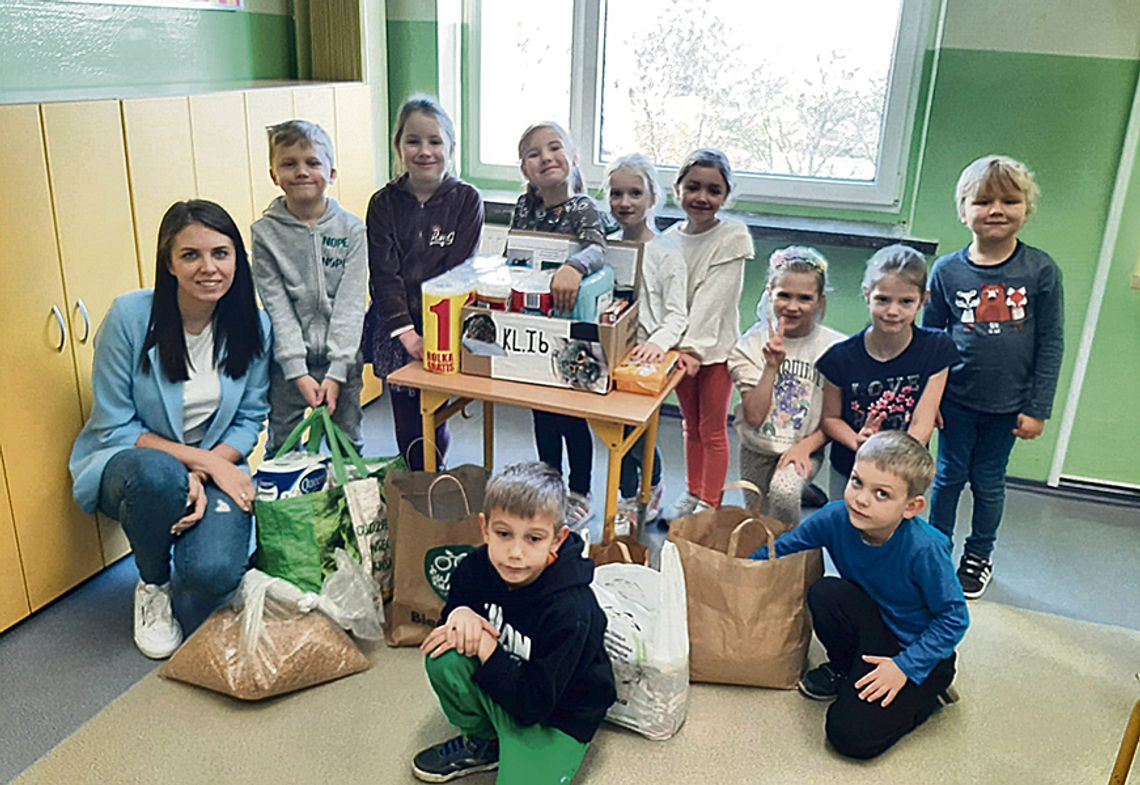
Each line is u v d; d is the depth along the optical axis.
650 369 2.17
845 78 3.13
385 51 3.46
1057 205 2.79
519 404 2.12
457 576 1.76
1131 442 2.96
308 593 2.06
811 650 2.21
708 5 3.18
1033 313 2.33
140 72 2.64
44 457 2.17
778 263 2.41
